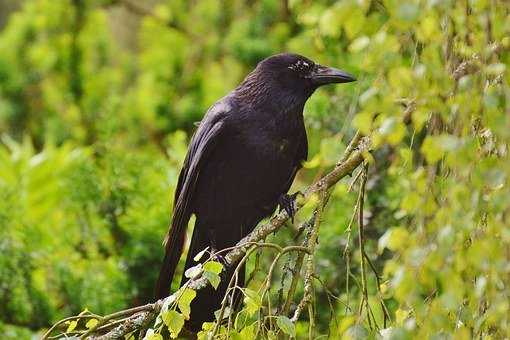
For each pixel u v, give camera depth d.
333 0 11.72
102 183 13.15
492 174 5.19
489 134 5.73
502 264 5.26
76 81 18.34
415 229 6.00
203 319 9.68
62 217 13.62
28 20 18.55
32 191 14.45
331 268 11.27
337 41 12.04
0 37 18.56
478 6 5.37
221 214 10.63
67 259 13.01
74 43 18.55
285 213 7.85
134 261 12.71
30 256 12.73
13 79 18.33
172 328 6.45
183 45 18.00
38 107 18.45
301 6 10.98
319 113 11.98
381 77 5.49
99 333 7.84
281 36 16.62
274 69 10.64
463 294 5.59
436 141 5.21
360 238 7.06
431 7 5.17
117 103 16.58
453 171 5.55
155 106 17.25
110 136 14.13
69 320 7.42
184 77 17.73
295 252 7.73
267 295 6.50
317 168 13.53
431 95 5.37
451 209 5.29
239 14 17.72
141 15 19.11
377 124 5.93
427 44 5.64
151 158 13.88
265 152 10.43
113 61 18.75
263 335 6.31
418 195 5.54
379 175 11.01
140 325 7.30
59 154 14.86
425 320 5.53
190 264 10.77
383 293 6.50
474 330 5.74
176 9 18.38
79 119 18.05
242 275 8.13
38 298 12.57
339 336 6.42
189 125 17.34
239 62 17.23
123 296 12.57
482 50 5.45
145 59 18.08
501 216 5.32
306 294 6.78
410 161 6.10
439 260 5.20
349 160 7.35
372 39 5.49
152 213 13.07
